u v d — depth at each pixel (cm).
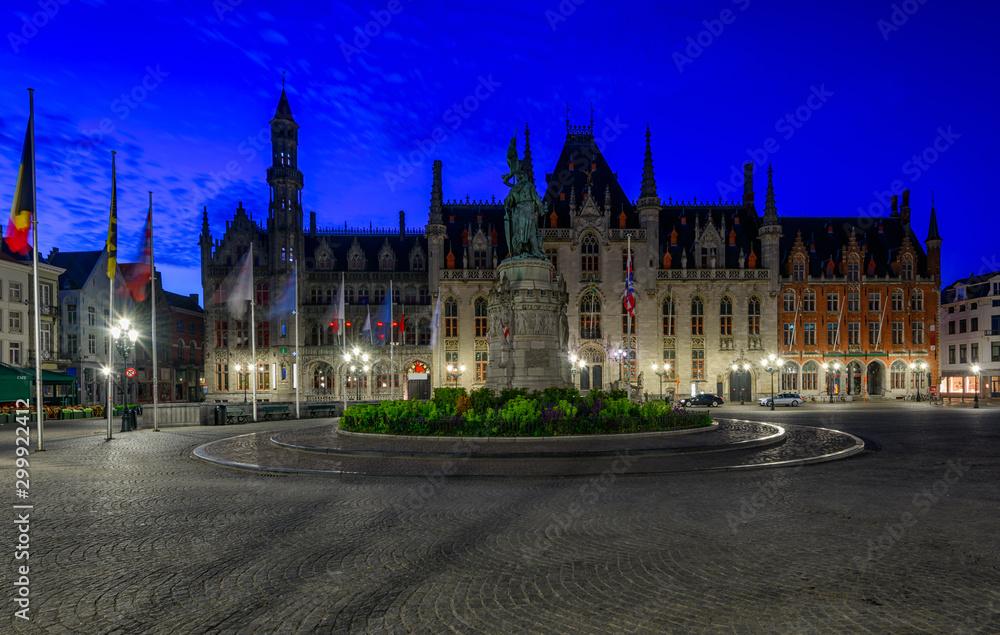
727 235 7012
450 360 6494
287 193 6525
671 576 816
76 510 1221
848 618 677
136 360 7100
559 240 6500
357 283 6794
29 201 2250
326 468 1705
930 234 6781
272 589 782
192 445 2445
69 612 709
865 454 2006
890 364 6638
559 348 2791
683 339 6544
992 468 1709
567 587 780
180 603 737
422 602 736
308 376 6544
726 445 1995
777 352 6575
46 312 5866
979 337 6994
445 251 6831
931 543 956
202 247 6569
